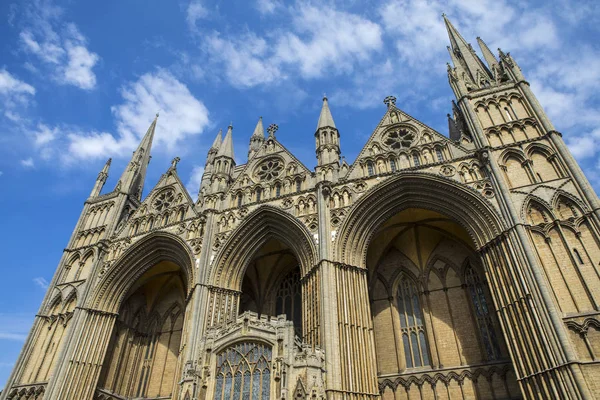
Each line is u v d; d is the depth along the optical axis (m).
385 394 32.03
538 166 31.39
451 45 48.09
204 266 36.09
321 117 43.19
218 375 27.03
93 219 49.03
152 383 40.72
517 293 26.00
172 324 44.00
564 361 22.47
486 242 29.45
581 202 28.22
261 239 37.75
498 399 29.17
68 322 39.84
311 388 24.70
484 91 38.31
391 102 43.06
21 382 37.38
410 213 36.72
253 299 41.44
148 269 42.25
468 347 32.12
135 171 53.84
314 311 30.31
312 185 38.25
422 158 36.03
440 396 30.62
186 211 43.06
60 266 44.66
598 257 26.06
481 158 32.72
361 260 33.06
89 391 35.88
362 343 28.92
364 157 38.28
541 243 27.78
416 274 37.22
